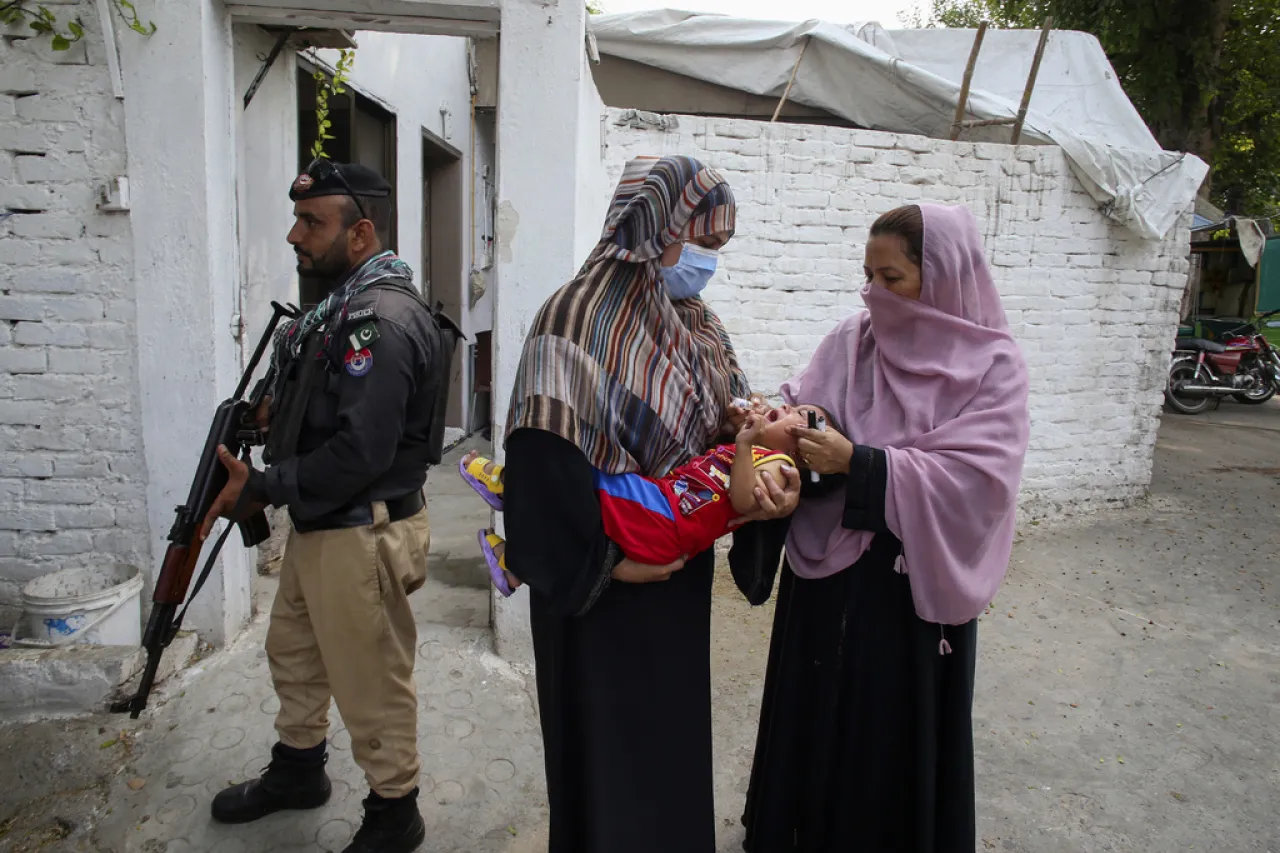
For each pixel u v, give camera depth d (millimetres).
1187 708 3227
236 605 3186
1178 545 5156
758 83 5895
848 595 1788
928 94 5562
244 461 2104
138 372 2922
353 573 1988
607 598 1577
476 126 7723
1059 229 5199
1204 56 9828
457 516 5047
